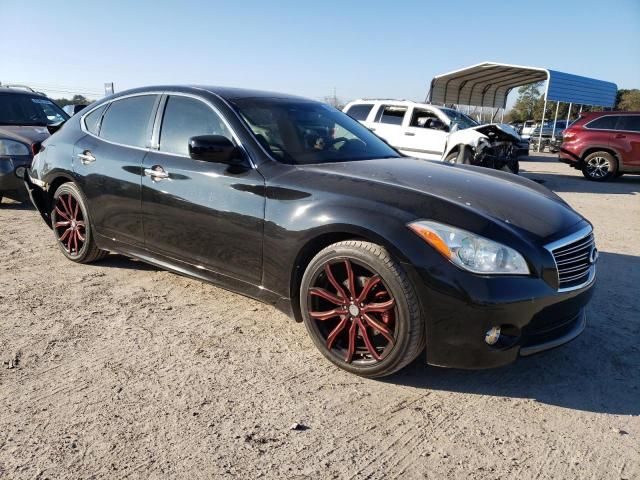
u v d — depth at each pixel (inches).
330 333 117.0
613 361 124.4
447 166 150.3
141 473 83.7
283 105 153.2
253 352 125.1
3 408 100.1
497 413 102.8
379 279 106.1
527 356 104.7
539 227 109.8
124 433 93.5
